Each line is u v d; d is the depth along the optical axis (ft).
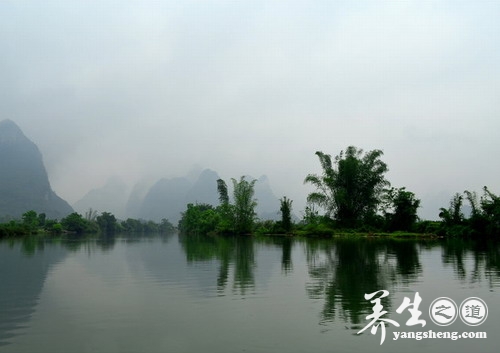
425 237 144.56
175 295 34.88
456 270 50.03
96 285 40.75
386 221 169.27
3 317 27.20
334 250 86.22
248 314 27.76
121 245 126.21
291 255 74.69
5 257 76.02
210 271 51.55
